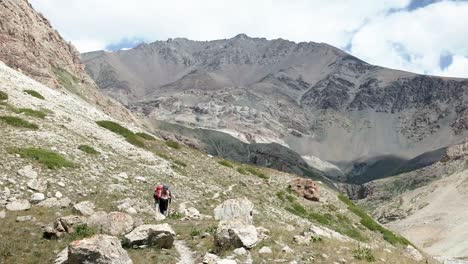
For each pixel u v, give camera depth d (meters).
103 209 32.34
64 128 50.28
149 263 22.34
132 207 34.28
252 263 23.33
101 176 39.75
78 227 25.80
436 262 40.50
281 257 24.61
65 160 39.09
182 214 36.97
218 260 22.12
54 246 23.53
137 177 42.97
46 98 65.00
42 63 153.88
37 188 32.84
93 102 176.12
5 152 36.50
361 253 27.69
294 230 34.00
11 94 56.38
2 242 23.03
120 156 48.81
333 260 25.56
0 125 43.84
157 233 24.75
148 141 63.19
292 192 64.62
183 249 25.88
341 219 61.69
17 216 27.58
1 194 30.34
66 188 34.72
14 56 133.50
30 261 21.50
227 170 63.47
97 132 54.81
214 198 46.72
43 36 180.88
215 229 29.69
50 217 28.27
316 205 62.75
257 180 63.62
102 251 19.69
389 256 29.72
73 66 194.25
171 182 46.28
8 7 156.25
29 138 41.81
